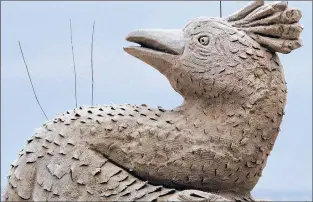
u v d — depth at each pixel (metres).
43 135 4.50
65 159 4.40
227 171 4.41
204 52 4.45
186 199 4.21
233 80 4.40
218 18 4.55
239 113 4.41
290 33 4.49
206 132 4.42
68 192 4.35
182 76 4.49
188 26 4.55
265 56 4.47
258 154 4.45
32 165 4.44
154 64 4.56
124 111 4.52
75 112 4.54
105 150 4.43
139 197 4.30
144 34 4.55
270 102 4.44
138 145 4.43
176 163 4.40
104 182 4.35
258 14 4.49
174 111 4.52
